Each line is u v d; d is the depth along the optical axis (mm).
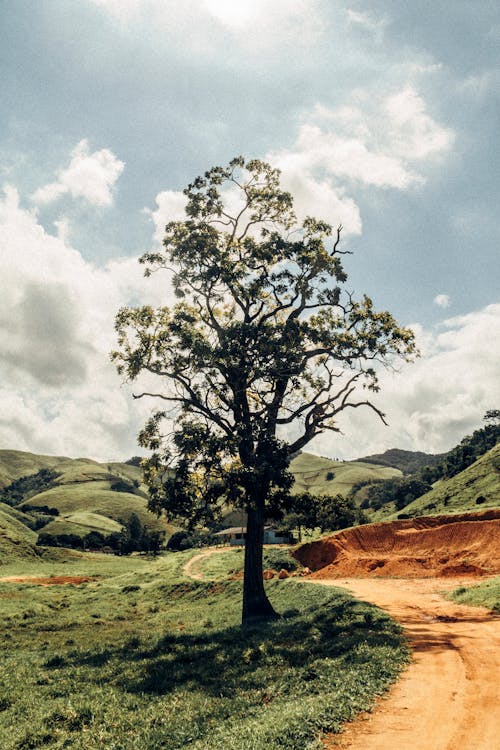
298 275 33219
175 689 15492
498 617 22344
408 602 28844
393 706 11281
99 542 157000
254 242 33562
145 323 32656
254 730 10273
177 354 31469
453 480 125688
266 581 47750
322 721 10281
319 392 34000
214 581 51312
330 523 99062
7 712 14734
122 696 15297
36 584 63969
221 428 31016
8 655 24031
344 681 13195
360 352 32219
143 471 32188
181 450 29156
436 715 10625
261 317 34156
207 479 30484
